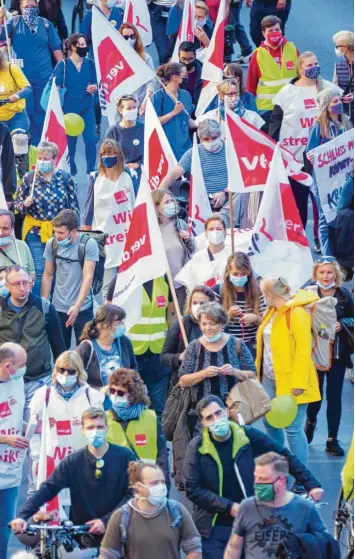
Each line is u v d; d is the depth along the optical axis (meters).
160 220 38.59
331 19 72.12
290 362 34.31
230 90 48.50
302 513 27.39
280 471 27.17
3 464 31.33
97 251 38.50
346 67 51.88
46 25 55.38
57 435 30.88
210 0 62.84
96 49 49.44
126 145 46.09
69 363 30.73
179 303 37.78
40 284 41.62
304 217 46.06
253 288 35.31
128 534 27.62
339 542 30.17
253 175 37.88
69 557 28.77
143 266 35.44
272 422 33.44
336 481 36.84
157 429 30.72
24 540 29.73
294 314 34.31
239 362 32.16
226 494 29.56
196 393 31.70
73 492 29.42
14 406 31.42
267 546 27.20
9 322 34.09
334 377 37.06
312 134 47.31
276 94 51.25
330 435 37.88
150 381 37.38
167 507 27.78
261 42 57.22
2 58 50.00
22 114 50.75
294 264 37.88
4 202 40.31
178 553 27.81
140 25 57.88
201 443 29.64
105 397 31.80
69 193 41.84
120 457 29.47
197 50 57.53
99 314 33.06
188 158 43.78
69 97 53.28
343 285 43.75
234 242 38.50
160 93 49.47
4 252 38.62
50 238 40.06
